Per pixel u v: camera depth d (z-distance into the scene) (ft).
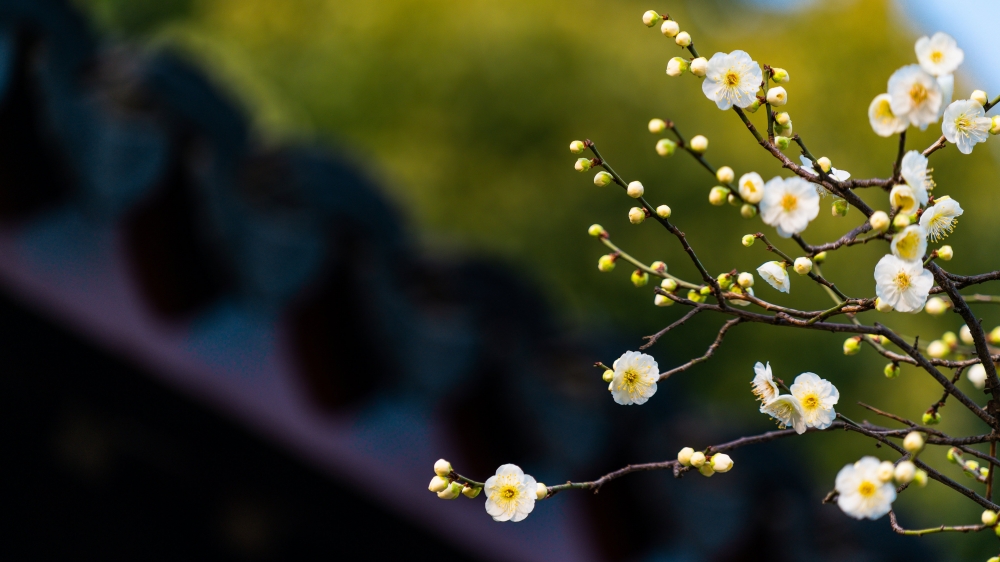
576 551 11.43
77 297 8.04
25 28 7.60
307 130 36.09
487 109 35.63
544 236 34.71
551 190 35.01
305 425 9.37
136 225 8.11
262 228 8.32
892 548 13.10
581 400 10.54
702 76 6.26
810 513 12.40
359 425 9.76
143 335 8.40
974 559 34.58
